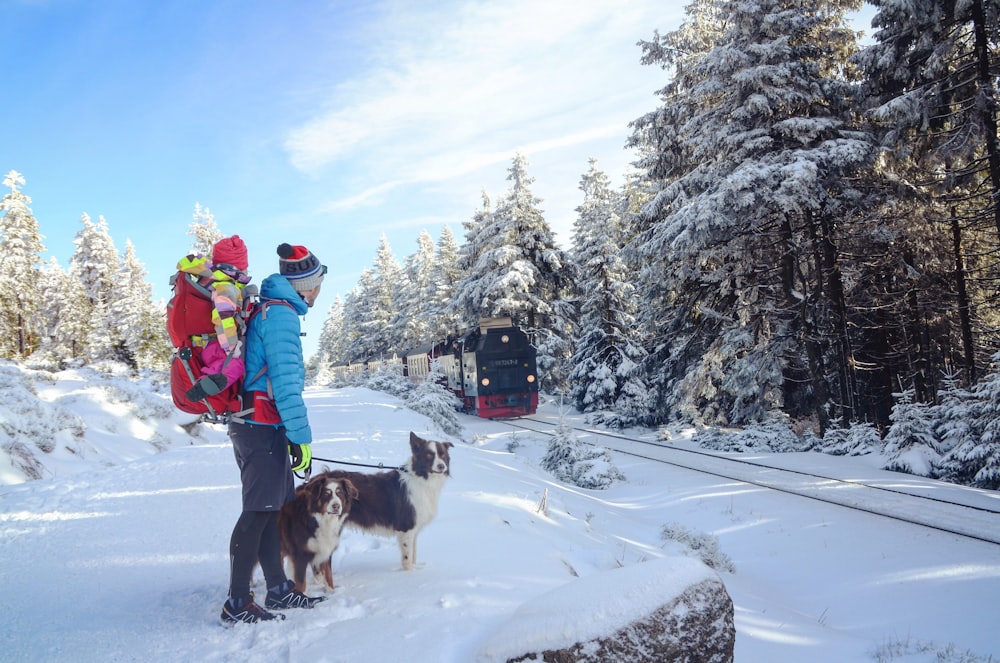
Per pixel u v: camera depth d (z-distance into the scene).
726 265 22.33
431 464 5.11
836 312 21.42
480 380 32.41
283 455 3.94
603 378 31.20
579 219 40.75
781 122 19.48
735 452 19.80
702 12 25.92
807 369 22.48
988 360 25.25
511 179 38.47
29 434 10.72
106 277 52.31
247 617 3.67
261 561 4.06
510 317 34.59
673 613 3.17
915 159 19.91
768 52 19.50
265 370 3.88
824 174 18.67
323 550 4.38
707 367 23.80
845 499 12.48
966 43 18.42
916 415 15.94
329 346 120.81
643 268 25.06
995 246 24.22
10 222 46.00
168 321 3.87
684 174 25.88
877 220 20.25
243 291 3.87
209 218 45.28
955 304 22.86
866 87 19.92
